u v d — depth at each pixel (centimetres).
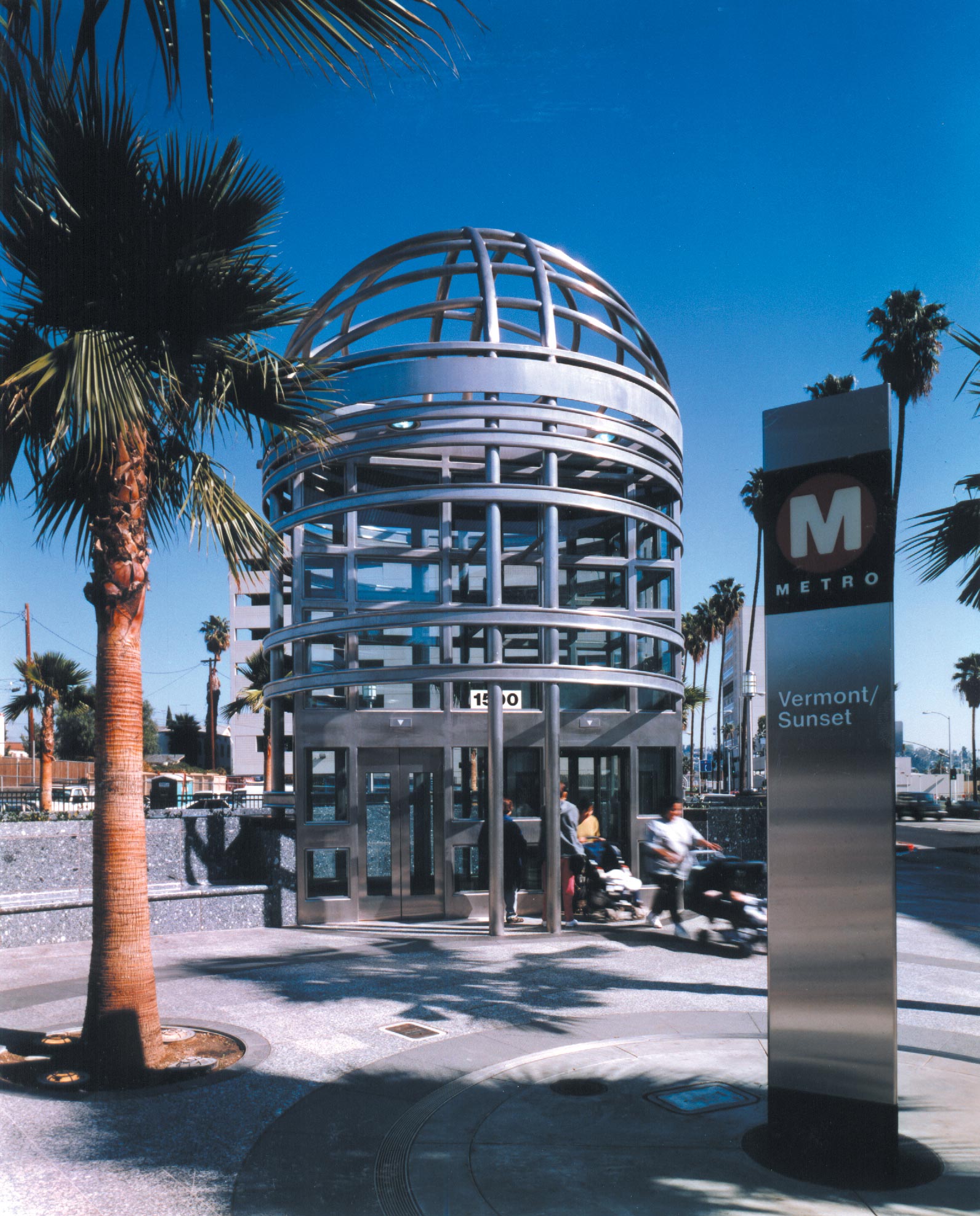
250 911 1180
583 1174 470
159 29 319
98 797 669
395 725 1236
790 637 526
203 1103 576
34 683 2534
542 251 1334
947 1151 494
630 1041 701
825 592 517
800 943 497
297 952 1036
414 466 1331
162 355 666
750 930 1030
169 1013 784
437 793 1255
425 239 1304
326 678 1213
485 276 1223
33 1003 813
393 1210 432
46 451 690
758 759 8250
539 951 1043
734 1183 458
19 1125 541
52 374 609
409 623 1180
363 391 1209
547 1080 613
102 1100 584
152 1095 591
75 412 610
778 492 539
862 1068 473
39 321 659
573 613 1199
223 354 685
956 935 1173
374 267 1308
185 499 716
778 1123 493
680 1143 509
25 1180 466
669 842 1104
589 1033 725
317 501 1354
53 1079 618
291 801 1354
